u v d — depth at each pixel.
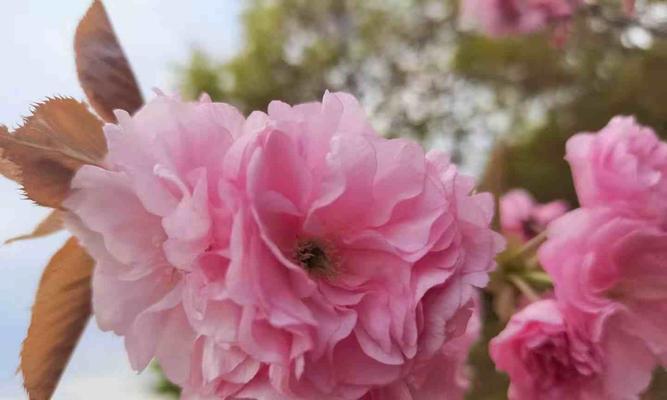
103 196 0.14
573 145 0.21
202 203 0.13
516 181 0.68
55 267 0.15
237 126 0.14
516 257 0.22
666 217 0.19
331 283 0.14
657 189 0.20
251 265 0.13
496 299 0.22
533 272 0.22
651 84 0.65
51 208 0.14
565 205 0.32
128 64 0.16
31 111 0.14
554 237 0.20
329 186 0.14
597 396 0.20
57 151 0.14
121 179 0.14
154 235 0.14
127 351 0.14
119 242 0.14
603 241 0.19
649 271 0.19
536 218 0.30
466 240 0.15
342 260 0.14
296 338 0.14
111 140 0.13
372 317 0.14
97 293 0.14
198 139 0.14
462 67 0.85
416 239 0.14
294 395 0.14
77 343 0.15
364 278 0.14
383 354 0.14
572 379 0.20
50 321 0.15
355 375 0.14
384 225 0.14
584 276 0.20
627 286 0.20
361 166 0.14
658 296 0.19
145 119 0.14
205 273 0.13
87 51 0.16
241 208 0.13
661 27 0.48
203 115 0.14
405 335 0.14
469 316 0.15
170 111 0.14
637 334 0.20
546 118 0.80
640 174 0.20
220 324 0.13
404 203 0.14
